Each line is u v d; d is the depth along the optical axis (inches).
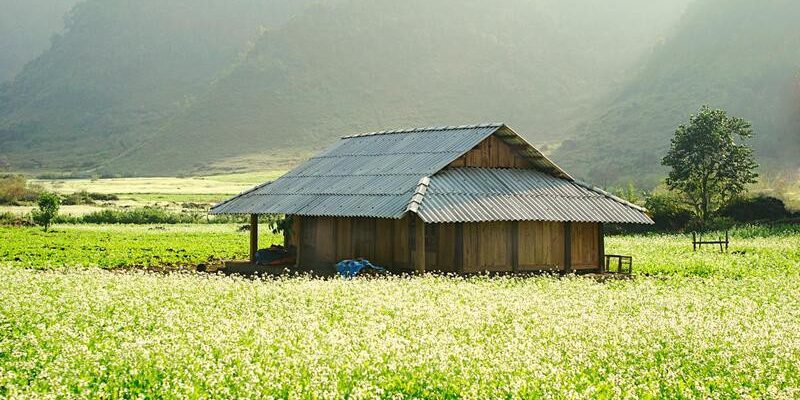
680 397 668.7
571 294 1263.5
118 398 641.6
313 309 1030.4
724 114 3624.5
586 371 740.0
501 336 848.3
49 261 1952.5
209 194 6530.5
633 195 4180.6
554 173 1868.8
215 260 2172.7
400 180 1686.8
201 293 1176.8
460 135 1823.3
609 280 1584.6
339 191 1745.8
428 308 1023.6
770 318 1042.7
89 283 1269.7
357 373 683.4
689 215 3555.6
